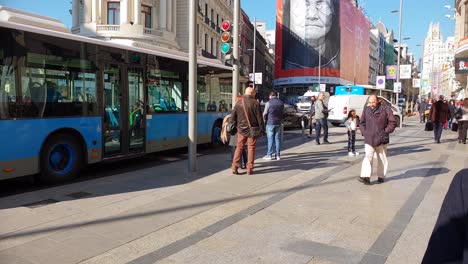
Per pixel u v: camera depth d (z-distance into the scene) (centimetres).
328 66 7950
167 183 775
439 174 889
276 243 468
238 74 1016
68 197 671
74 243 461
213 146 1361
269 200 653
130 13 3656
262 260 420
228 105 1452
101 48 880
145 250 443
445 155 1180
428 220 560
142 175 855
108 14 3691
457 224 146
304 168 940
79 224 528
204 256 429
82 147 845
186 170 910
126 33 3584
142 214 573
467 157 1148
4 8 721
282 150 1264
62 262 408
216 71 1366
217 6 5616
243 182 784
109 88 907
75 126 817
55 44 772
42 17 788
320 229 518
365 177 779
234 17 1012
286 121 2144
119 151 939
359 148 1317
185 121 1189
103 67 887
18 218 553
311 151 1240
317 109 1420
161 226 523
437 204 643
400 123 2352
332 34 7938
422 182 805
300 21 7988
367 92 3297
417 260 424
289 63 8169
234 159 864
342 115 2388
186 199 655
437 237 150
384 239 484
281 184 770
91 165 1016
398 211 600
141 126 1009
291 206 621
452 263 144
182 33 4297
